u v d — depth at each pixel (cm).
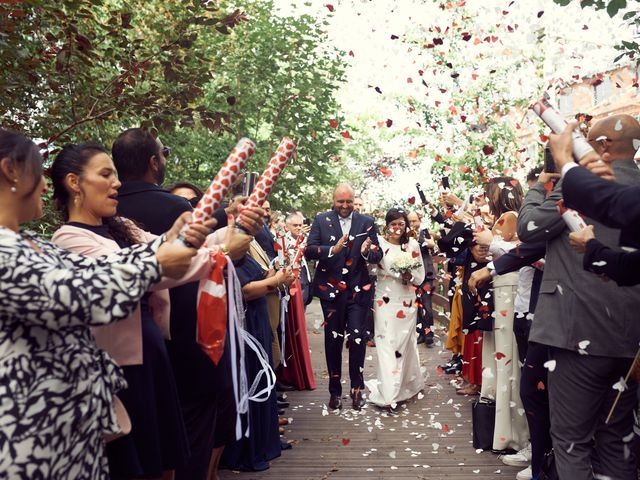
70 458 201
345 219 707
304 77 1244
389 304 684
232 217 285
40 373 193
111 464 265
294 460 520
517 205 521
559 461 334
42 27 456
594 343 320
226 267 314
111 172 286
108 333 267
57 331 199
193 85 457
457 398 721
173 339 350
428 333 1028
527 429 507
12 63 434
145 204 346
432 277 1025
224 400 410
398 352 655
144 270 199
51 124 476
